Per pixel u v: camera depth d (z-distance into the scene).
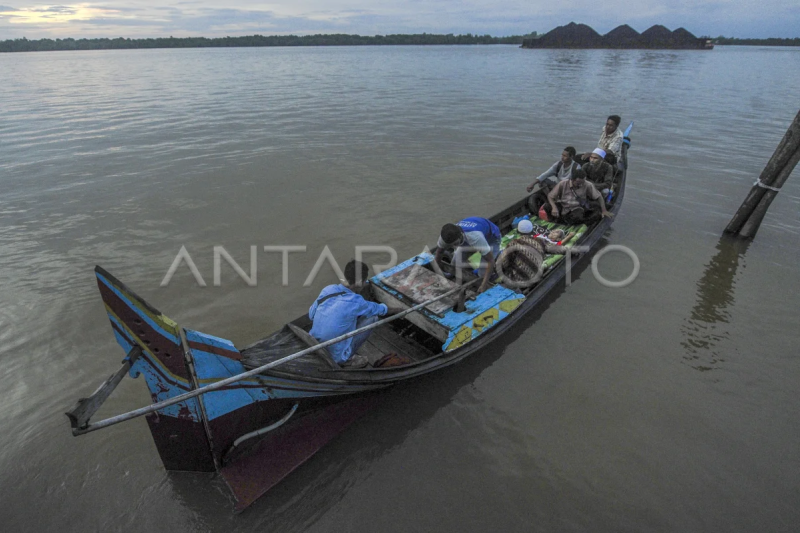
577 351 5.96
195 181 11.59
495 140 15.59
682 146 14.70
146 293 7.03
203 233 8.96
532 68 42.03
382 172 12.41
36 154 13.62
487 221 6.12
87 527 3.81
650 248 8.62
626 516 3.96
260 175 12.08
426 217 9.77
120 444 4.49
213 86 29.61
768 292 7.22
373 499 4.08
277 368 4.27
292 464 4.29
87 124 17.55
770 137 15.52
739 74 35.59
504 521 3.91
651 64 44.81
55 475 4.20
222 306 6.76
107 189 10.99
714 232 9.23
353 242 8.72
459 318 5.46
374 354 5.59
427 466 4.40
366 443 4.62
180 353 3.52
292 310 6.71
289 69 43.50
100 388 3.26
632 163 13.14
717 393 5.27
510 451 4.57
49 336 6.05
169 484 4.13
